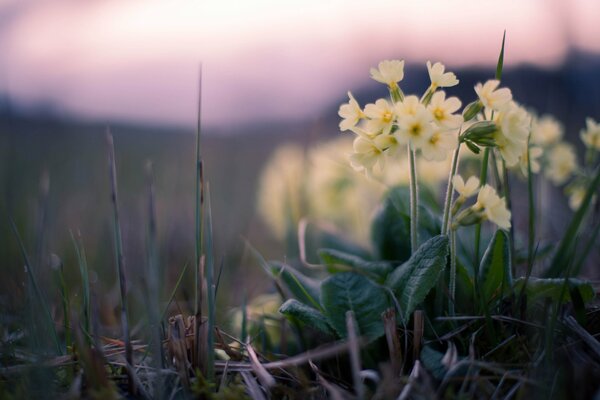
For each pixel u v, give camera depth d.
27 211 0.65
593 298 0.40
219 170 1.05
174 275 0.59
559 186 0.69
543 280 0.40
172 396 0.35
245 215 0.81
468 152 0.52
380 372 0.39
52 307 0.45
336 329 0.40
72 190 0.84
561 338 0.38
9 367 0.37
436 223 0.46
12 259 0.53
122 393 0.36
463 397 0.34
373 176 0.52
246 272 0.62
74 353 0.38
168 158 1.12
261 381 0.38
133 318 0.52
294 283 0.46
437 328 0.40
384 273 0.44
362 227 0.62
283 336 0.45
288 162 0.66
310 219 0.58
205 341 0.38
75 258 0.61
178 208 0.74
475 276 0.40
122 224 0.64
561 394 0.34
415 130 0.36
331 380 0.39
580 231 0.49
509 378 0.36
